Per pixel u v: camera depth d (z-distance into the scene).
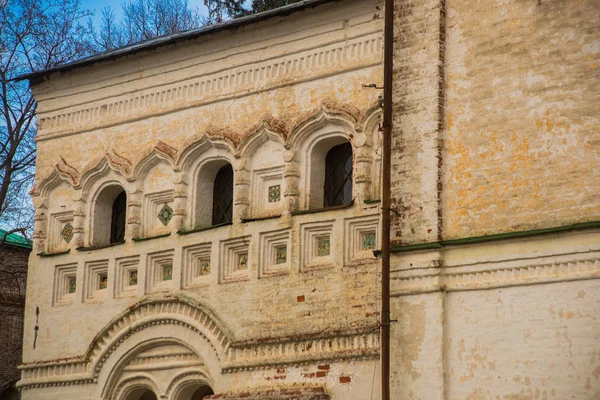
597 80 22.58
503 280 22.97
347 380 25.42
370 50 26.78
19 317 40.00
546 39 23.34
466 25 24.52
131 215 30.38
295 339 26.41
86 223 31.48
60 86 32.59
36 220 32.47
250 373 27.16
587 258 21.98
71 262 31.48
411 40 25.14
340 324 25.91
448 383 23.22
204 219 29.50
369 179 26.25
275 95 28.28
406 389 23.62
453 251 23.73
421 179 24.34
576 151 22.59
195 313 28.61
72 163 32.06
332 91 27.23
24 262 40.84
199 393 29.70
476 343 23.08
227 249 28.47
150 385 29.48
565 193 22.56
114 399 30.08
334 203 27.44
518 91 23.53
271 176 28.12
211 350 28.09
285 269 27.23
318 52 27.64
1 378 38.91
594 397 21.50
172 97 30.30
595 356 21.61
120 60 31.11
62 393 30.95
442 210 24.06
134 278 30.31
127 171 30.61
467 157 23.98
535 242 22.70
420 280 23.89
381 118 26.14
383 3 26.59
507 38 23.88
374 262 25.67
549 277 22.38
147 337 29.47
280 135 27.77
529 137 23.22
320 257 26.89
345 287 26.03
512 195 23.22
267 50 28.56
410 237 24.23
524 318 22.58
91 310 30.69
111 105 31.53
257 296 27.48
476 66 24.20
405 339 23.84
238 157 28.52
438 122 24.38
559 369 21.98
